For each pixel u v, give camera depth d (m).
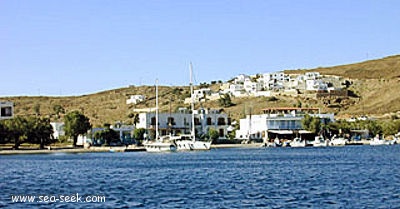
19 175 101.81
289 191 72.69
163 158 152.12
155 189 76.69
